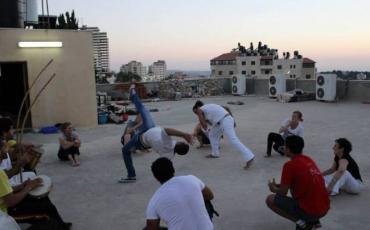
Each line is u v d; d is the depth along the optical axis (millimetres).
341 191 6117
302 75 66375
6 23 13297
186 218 3242
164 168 3408
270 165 7773
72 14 21719
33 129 12383
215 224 5074
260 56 68875
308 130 11281
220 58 75562
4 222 3615
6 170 4637
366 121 12492
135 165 8047
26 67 12367
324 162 7887
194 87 22812
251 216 5312
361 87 17531
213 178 7047
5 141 4859
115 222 5277
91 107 13258
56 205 5969
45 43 12406
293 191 4402
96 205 5934
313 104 17312
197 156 8641
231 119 7957
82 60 13008
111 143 10289
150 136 6434
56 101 12828
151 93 21891
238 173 7305
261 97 21078
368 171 7207
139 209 5715
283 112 15109
